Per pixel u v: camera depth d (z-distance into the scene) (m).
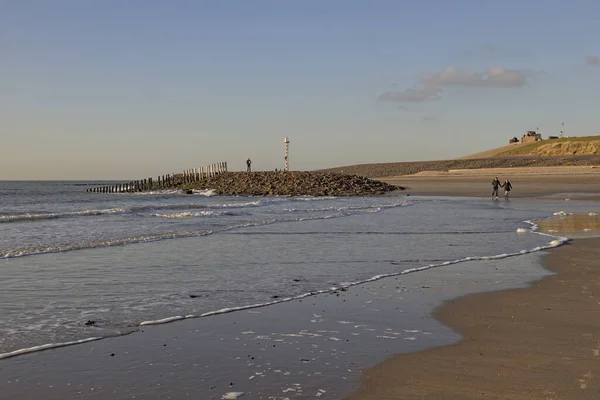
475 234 20.47
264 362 6.75
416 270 13.06
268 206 39.38
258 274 12.64
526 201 42.28
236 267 13.54
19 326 8.38
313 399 5.66
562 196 48.00
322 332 8.03
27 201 51.78
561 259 14.39
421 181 83.50
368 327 8.28
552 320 8.54
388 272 12.88
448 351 7.11
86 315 9.05
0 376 6.30
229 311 9.28
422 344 7.42
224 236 20.02
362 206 38.72
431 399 5.63
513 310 9.17
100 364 6.70
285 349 7.25
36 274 12.53
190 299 10.18
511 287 11.00
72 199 56.50
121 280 11.91
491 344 7.38
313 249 16.66
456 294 10.44
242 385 6.02
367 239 19.11
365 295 10.45
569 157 106.31
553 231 21.00
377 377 6.23
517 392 5.77
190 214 30.38
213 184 74.75
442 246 17.25
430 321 8.58
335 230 22.02
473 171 92.62
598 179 67.44
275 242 18.31
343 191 63.22
